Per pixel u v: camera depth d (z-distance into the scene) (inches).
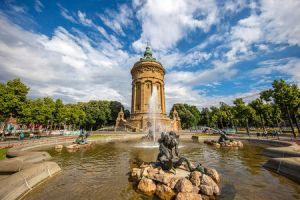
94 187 335.9
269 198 281.7
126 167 497.7
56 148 872.9
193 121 3321.9
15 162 408.8
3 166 391.9
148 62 2861.7
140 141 1312.7
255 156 646.5
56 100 2132.1
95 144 1097.4
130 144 1098.1
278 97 1354.6
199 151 795.4
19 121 1533.0
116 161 579.5
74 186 340.8
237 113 2010.3
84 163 551.2
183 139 1509.6
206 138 1441.9
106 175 417.1
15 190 281.6
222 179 377.1
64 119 2182.6
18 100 1259.8
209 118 3678.6
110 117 3304.6
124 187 335.3
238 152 752.3
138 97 2842.0
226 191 310.8
